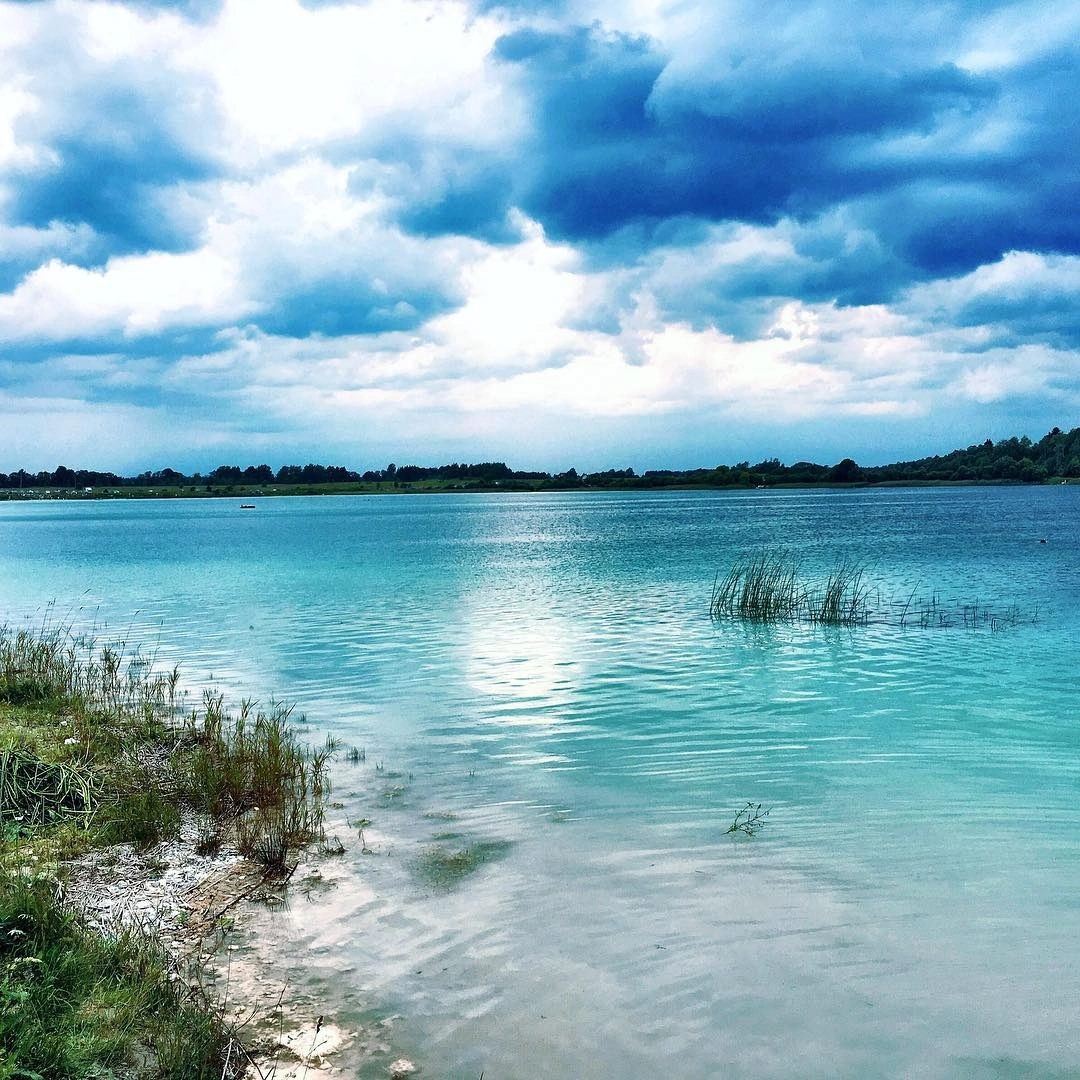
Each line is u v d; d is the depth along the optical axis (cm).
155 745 1441
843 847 1027
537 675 2038
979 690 1855
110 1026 638
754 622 2825
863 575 4022
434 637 2589
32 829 1034
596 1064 639
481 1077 622
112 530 10488
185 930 829
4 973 666
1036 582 3734
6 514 17938
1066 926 842
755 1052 656
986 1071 639
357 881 938
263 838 1043
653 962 776
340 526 10788
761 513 11875
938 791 1225
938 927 840
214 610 3284
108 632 2770
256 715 1664
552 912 866
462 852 1015
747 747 1447
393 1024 684
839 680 1959
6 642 2419
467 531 9119
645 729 1560
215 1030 655
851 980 750
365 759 1388
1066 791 1222
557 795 1214
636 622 2841
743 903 885
